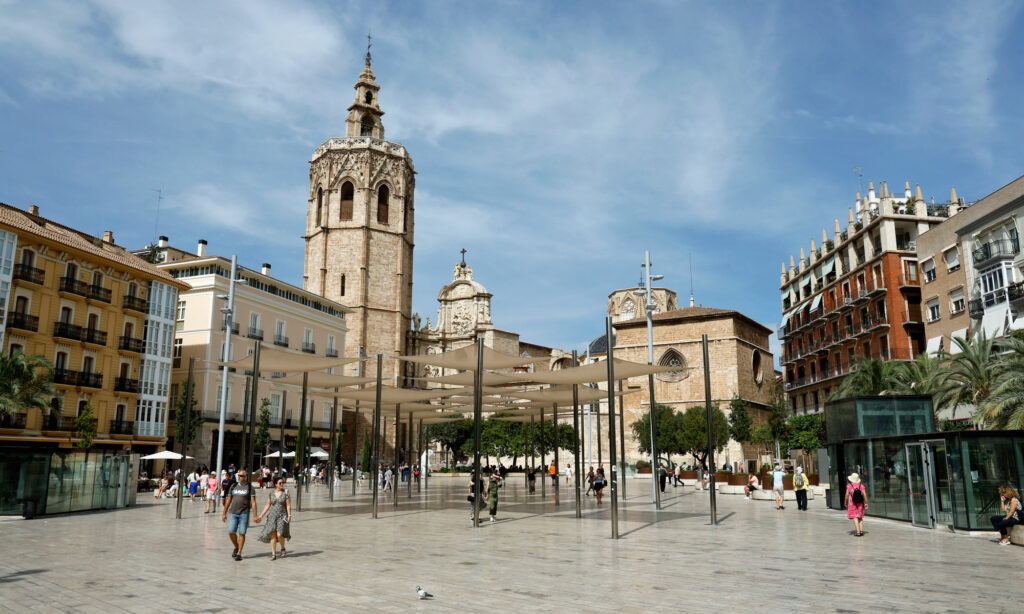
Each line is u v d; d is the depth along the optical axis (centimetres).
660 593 1037
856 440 2589
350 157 8794
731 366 7100
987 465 1923
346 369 8219
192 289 6069
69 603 979
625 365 2450
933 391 3484
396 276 8825
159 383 5344
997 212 4169
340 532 1981
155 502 3416
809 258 7119
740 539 1778
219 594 1041
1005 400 2709
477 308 9806
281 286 6931
